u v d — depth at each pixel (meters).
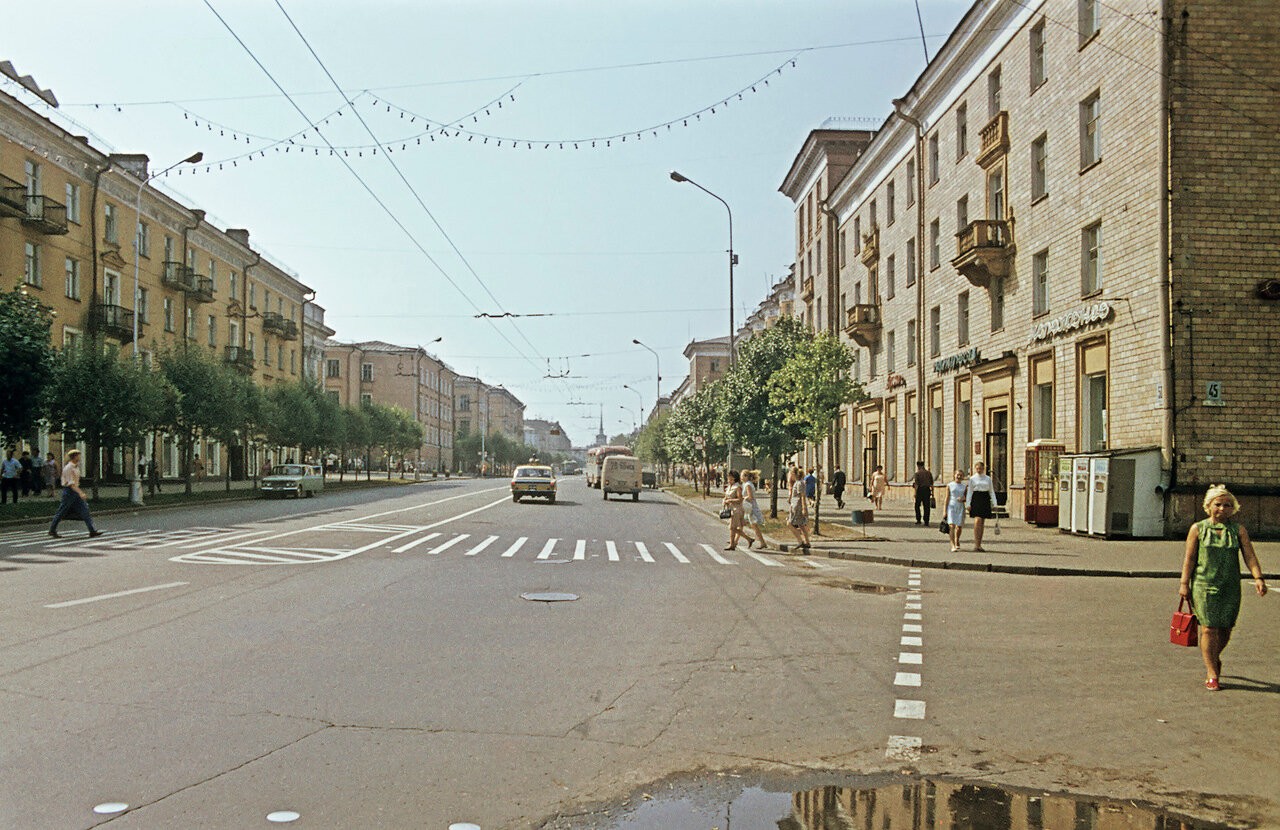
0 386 26.41
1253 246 20.16
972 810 4.74
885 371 42.03
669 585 13.30
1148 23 20.84
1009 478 28.05
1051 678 7.64
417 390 105.50
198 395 37.84
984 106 30.47
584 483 86.50
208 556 15.76
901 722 6.29
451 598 11.48
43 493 37.88
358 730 5.90
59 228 37.72
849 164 52.56
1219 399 20.00
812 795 4.92
